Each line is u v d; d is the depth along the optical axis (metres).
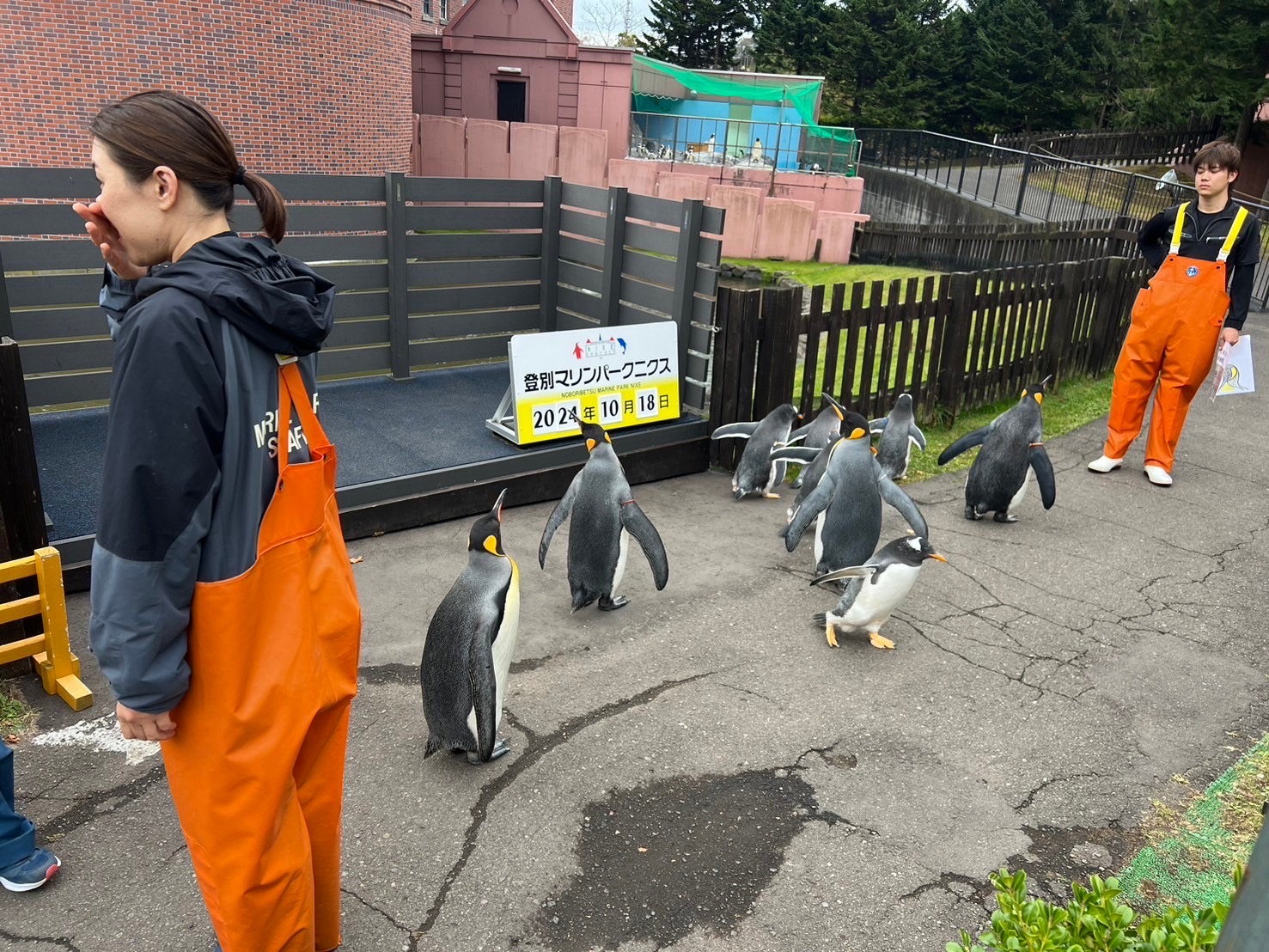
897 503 5.21
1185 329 6.69
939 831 3.38
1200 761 3.87
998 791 3.62
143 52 18.19
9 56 17.23
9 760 2.82
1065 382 10.05
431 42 31.39
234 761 2.00
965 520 6.41
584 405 6.64
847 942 2.87
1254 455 8.05
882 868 3.18
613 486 4.71
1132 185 19.22
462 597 3.43
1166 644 4.84
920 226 22.05
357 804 3.38
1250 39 27.72
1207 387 10.35
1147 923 2.02
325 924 2.54
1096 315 10.20
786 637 4.74
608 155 31.69
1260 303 15.62
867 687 4.31
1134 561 5.84
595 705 4.08
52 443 6.04
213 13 18.62
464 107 32.22
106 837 3.17
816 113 34.22
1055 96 45.03
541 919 2.90
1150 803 3.58
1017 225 19.00
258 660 2.00
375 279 7.73
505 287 8.47
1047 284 9.15
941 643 4.75
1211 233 6.55
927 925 2.94
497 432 6.63
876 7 49.75
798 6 51.59
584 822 3.34
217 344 1.85
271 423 2.00
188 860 3.09
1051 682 4.43
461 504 6.00
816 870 3.16
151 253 1.99
